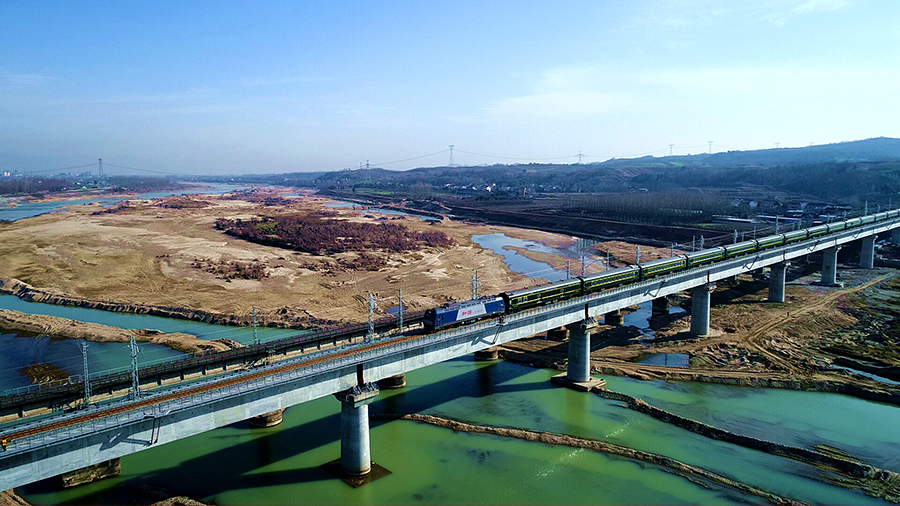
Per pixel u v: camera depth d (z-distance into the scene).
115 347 108.56
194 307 134.50
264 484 61.28
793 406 82.56
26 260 174.25
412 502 58.22
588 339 91.69
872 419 78.06
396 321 82.00
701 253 117.19
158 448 69.88
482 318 82.25
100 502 57.44
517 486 61.59
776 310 128.38
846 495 59.75
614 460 67.56
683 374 94.31
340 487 60.91
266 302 139.00
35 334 115.31
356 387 62.38
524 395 88.12
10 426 46.31
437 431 75.38
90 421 45.56
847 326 116.50
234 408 53.38
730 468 65.62
